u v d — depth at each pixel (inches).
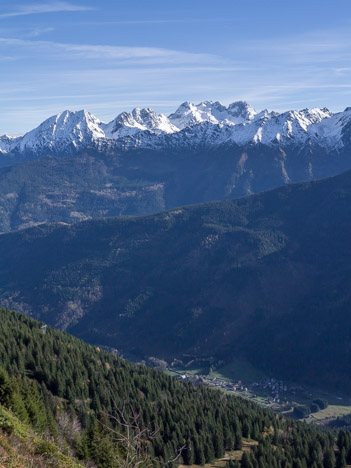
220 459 4195.4
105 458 2731.3
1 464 1844.2
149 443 3631.9
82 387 4426.7
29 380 4247.0
